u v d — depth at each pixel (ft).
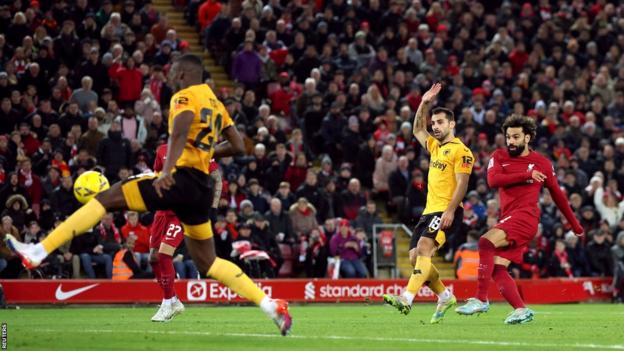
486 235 88.28
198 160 63.82
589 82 232.12
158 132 174.60
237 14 213.25
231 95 193.77
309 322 94.79
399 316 110.42
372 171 190.39
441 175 88.43
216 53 213.05
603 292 178.19
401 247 184.44
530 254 177.06
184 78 65.62
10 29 184.75
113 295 144.05
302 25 212.43
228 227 158.81
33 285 139.54
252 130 185.98
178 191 62.85
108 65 181.98
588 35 242.99
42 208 151.74
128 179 62.75
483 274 87.86
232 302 151.23
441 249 188.03
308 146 194.59
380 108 200.85
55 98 173.99
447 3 242.99
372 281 163.22
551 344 64.59
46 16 191.42
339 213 177.47
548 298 171.83
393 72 212.23
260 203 169.17
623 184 201.57
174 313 94.73
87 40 185.16
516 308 88.22
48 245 60.44
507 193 89.45
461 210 89.40
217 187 91.09
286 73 202.18
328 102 198.70
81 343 62.95
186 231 65.00
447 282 166.30
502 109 213.05
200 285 149.18
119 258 148.36
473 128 200.13
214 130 64.85
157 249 95.50
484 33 232.53
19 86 175.01
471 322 93.45
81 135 166.71
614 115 222.89
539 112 212.64
